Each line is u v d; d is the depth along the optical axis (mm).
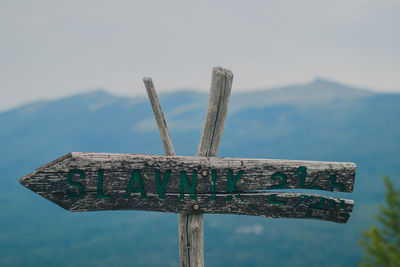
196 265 3492
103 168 3232
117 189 3268
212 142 3602
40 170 3146
